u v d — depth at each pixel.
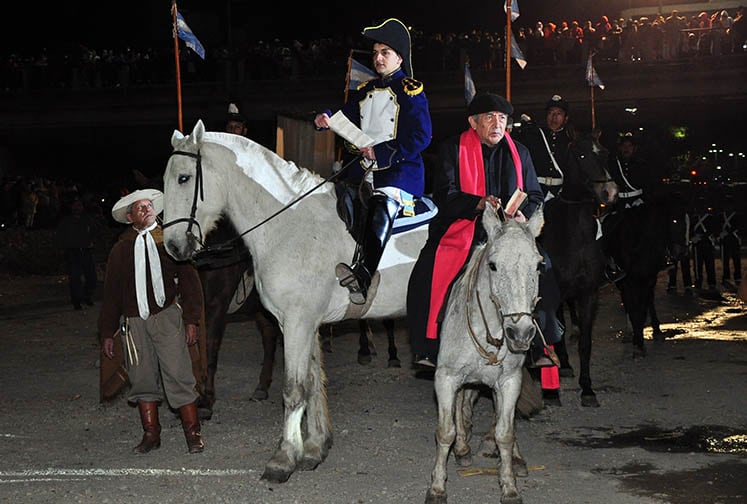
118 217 6.83
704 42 29.23
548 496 5.84
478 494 5.90
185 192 6.24
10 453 6.95
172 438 7.36
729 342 11.52
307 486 6.10
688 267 16.83
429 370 9.84
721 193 18.34
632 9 33.53
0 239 22.80
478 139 6.14
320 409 6.71
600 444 7.08
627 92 29.61
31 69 37.03
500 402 5.60
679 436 7.28
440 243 5.99
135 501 5.81
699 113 31.91
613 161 11.39
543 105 30.58
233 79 34.78
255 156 6.49
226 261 7.39
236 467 6.54
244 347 11.77
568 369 9.51
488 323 5.32
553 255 8.52
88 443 7.25
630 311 10.75
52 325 14.05
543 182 8.77
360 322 10.49
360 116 6.69
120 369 7.07
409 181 6.57
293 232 6.38
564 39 30.67
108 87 35.44
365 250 6.37
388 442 7.19
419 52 31.97
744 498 5.76
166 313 6.79
